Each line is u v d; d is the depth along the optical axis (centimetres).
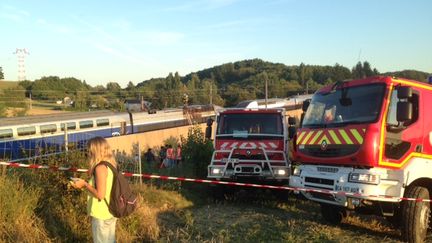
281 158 1184
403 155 804
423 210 795
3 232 614
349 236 833
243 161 1169
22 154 966
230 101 9931
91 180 555
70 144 796
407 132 815
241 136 1205
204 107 4053
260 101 4534
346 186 806
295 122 1216
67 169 663
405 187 799
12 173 712
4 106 6938
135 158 1405
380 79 823
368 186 779
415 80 851
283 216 1009
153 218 823
